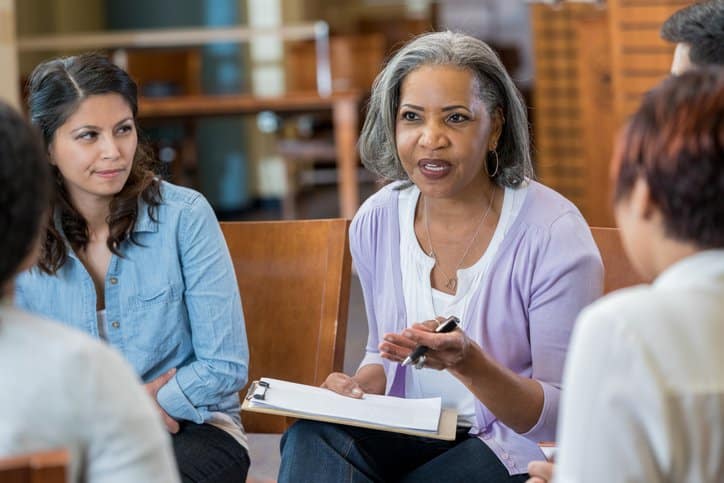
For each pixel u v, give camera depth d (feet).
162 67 36.47
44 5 41.98
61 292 10.58
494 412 9.60
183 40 38.70
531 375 10.46
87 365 5.86
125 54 35.99
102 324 10.69
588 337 5.76
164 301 10.66
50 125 10.13
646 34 26.09
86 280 10.56
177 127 41.01
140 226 10.61
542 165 29.53
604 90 27.78
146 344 10.68
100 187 10.21
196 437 10.50
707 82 5.97
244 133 43.70
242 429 11.14
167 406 10.50
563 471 5.80
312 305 11.94
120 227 10.48
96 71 10.14
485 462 9.82
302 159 46.60
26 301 10.66
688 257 5.93
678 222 5.85
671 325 5.67
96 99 10.09
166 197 10.77
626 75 26.43
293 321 11.98
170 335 10.73
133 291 10.65
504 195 10.55
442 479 9.82
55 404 5.80
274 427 12.17
